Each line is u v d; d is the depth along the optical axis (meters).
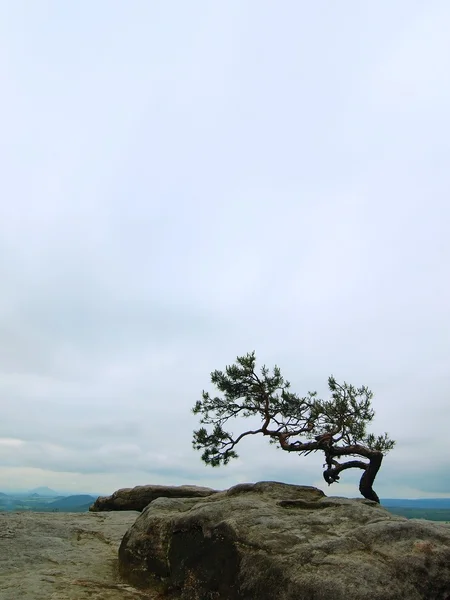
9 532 10.17
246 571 6.26
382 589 5.41
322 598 5.36
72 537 10.48
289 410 16.58
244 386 16.95
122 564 8.15
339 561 5.82
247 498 8.30
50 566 8.29
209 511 7.52
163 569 7.46
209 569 6.79
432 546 6.15
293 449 15.77
